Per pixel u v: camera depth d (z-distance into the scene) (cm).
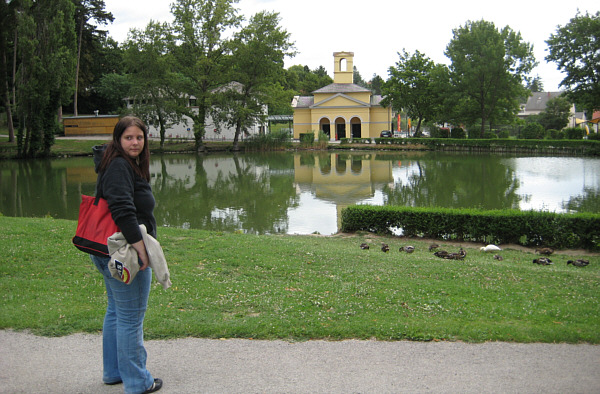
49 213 1934
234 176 3312
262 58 5622
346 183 2878
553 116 7288
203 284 674
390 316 543
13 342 460
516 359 423
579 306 589
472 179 2995
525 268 848
